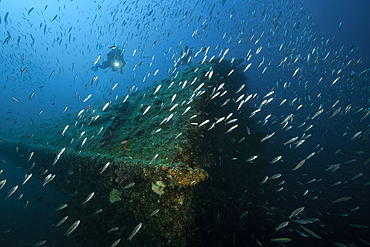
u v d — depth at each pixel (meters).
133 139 4.61
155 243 3.31
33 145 6.38
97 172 4.17
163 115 4.98
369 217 6.04
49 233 5.20
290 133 10.77
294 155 9.23
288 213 6.25
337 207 6.59
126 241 3.68
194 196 3.53
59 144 5.93
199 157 4.24
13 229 5.22
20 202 6.44
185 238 3.19
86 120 6.65
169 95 5.70
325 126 10.82
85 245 4.18
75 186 4.90
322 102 12.36
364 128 10.20
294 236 5.43
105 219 4.10
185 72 6.71
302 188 7.48
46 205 6.42
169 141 4.01
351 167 8.42
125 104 6.24
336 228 5.79
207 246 4.18
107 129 5.07
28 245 4.71
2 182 3.00
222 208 4.87
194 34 5.54
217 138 5.56
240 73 8.62
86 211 4.38
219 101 6.24
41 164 6.17
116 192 3.81
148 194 3.43
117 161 3.80
